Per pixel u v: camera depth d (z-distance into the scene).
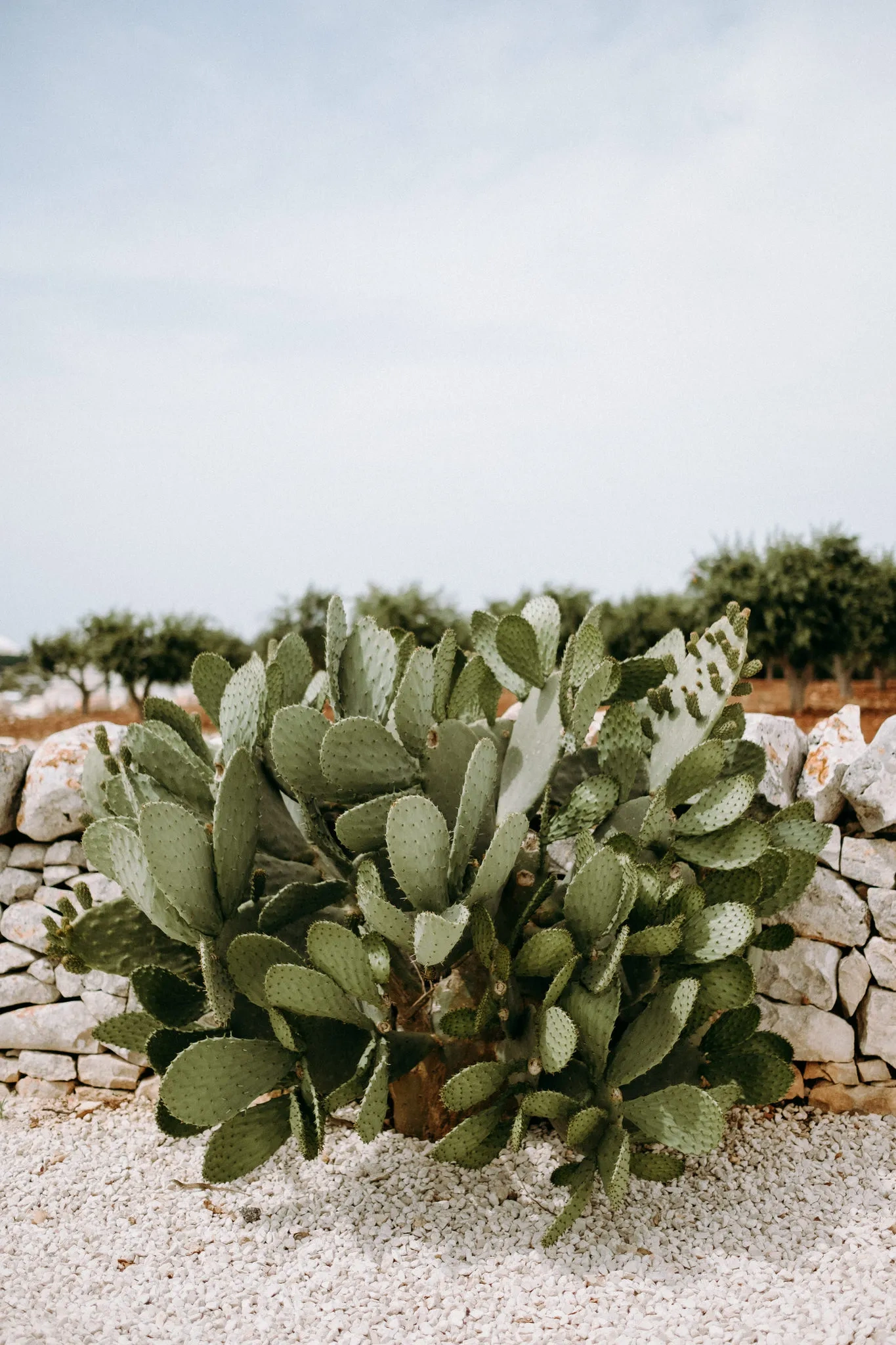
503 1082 2.88
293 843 3.33
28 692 27.28
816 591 18.16
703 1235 2.84
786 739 3.72
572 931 2.94
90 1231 2.95
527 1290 2.61
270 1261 2.77
